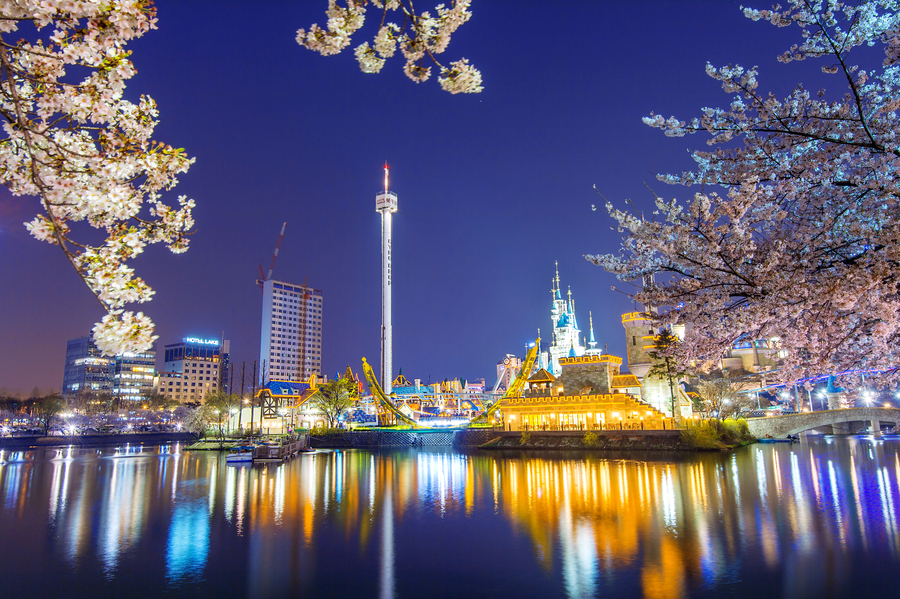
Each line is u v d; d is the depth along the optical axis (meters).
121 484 50.91
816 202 13.84
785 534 25.81
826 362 14.72
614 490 40.50
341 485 47.59
